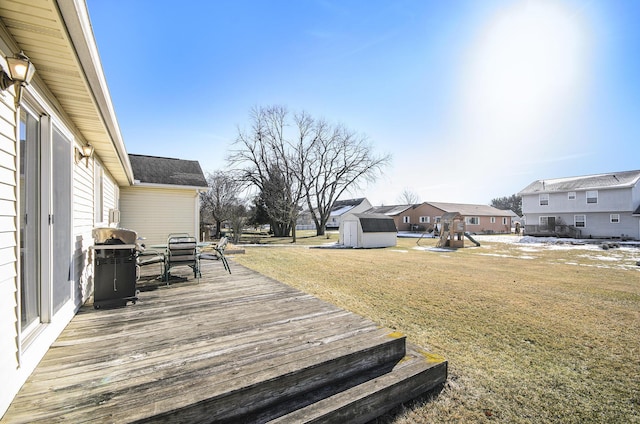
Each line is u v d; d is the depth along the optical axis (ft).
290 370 7.20
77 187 12.12
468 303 17.56
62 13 5.73
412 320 14.40
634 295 20.07
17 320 6.31
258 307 12.33
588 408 7.86
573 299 18.85
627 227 71.00
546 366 10.09
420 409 7.83
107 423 5.25
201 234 51.52
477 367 9.96
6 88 6.04
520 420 7.38
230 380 6.72
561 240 72.38
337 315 11.37
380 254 46.80
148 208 34.04
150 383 6.55
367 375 8.26
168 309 11.97
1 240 5.80
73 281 11.03
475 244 65.87
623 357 10.81
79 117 11.03
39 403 5.79
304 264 32.94
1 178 5.90
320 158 90.12
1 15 5.66
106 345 8.48
